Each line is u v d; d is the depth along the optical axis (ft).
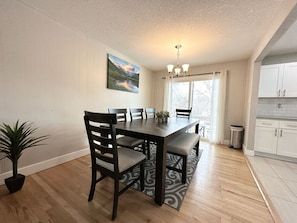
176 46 8.72
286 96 8.82
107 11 5.73
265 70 9.32
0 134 5.05
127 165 4.27
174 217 4.00
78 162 7.38
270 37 6.05
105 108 9.67
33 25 5.74
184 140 6.64
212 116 11.90
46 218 3.82
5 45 5.05
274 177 6.53
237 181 6.00
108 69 9.58
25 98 5.69
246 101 10.50
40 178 5.77
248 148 9.25
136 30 7.15
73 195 4.79
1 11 4.90
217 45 8.48
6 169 5.39
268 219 4.02
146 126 6.04
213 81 11.80
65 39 6.96
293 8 4.09
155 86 15.52
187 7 5.27
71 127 7.55
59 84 6.85
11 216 3.85
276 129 8.74
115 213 3.85
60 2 5.28
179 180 5.91
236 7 5.16
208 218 3.99
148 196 4.86
